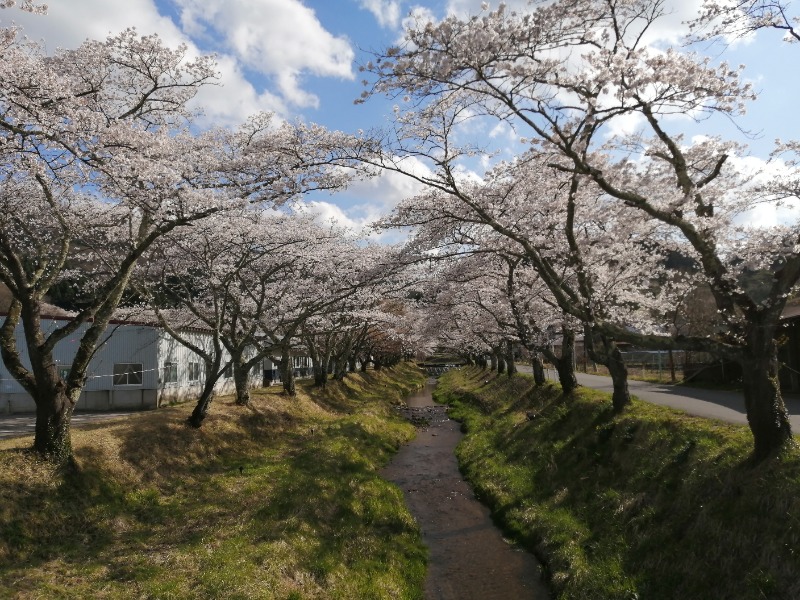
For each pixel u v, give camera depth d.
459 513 12.32
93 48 10.73
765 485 7.11
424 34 7.15
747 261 9.62
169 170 9.26
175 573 7.47
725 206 9.77
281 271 18.67
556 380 25.39
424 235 13.06
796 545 6.13
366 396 32.56
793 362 18.41
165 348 22.66
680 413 11.73
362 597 7.89
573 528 9.59
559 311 16.45
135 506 10.16
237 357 18.50
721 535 7.09
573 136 7.52
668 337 7.82
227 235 14.66
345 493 12.05
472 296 18.48
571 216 8.88
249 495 11.23
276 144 9.93
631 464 10.42
